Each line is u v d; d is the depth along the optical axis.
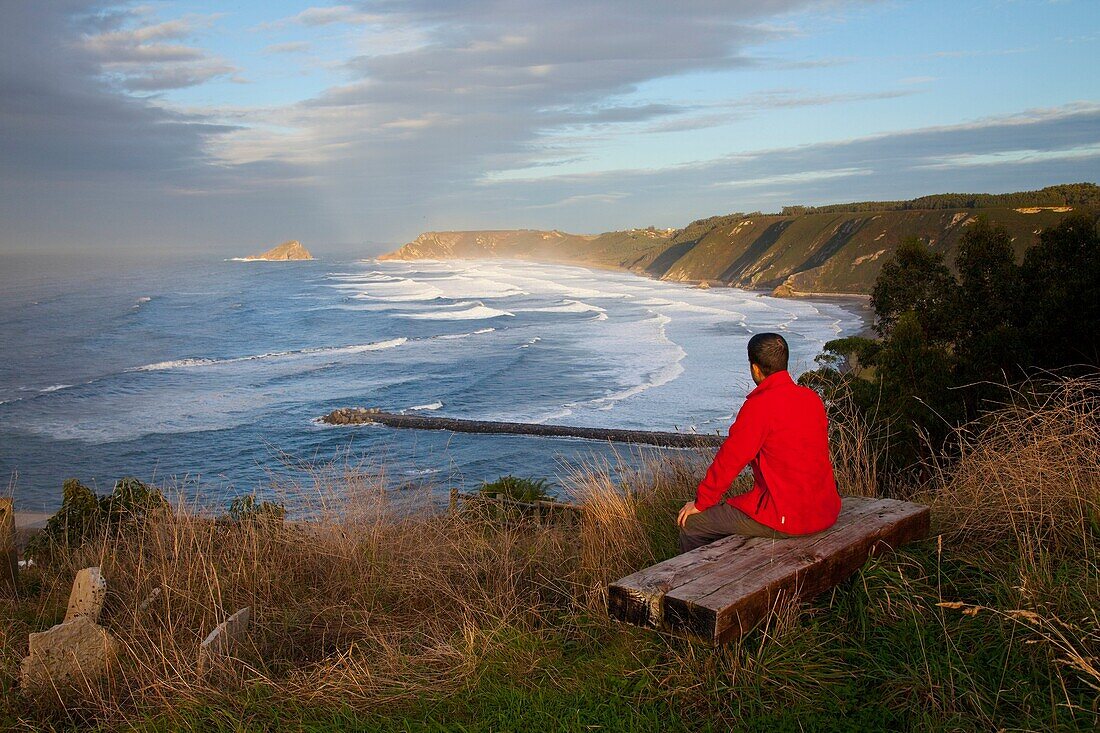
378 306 134.00
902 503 4.18
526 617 3.83
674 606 3.01
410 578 4.47
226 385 62.16
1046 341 11.87
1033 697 2.74
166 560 5.04
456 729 2.91
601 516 4.68
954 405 9.30
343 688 3.27
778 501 3.60
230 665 3.57
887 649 3.13
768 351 3.64
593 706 2.97
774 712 2.82
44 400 56.59
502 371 64.81
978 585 3.47
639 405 49.69
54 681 3.48
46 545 7.43
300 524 5.38
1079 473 4.12
